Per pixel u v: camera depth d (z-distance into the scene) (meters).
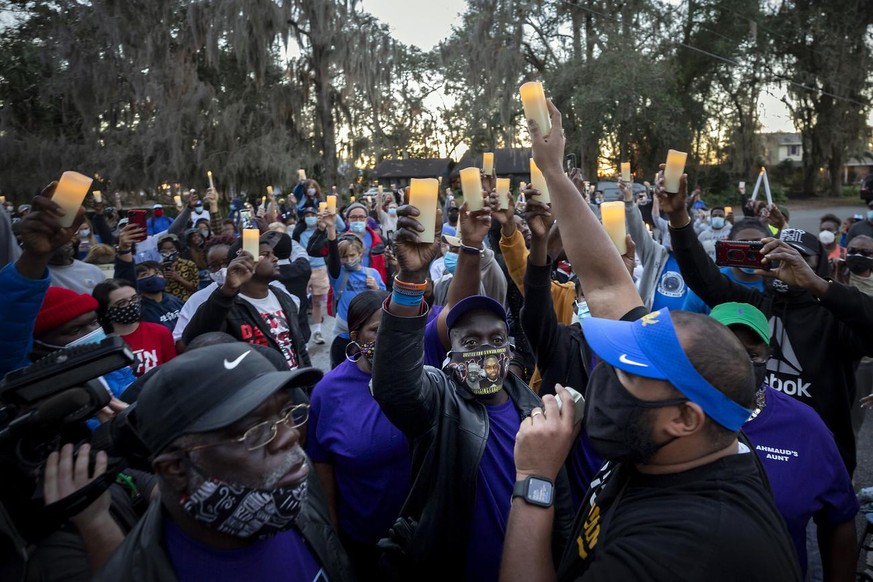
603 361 1.39
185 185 28.25
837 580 2.24
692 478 1.27
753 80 38.75
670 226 3.03
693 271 2.99
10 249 2.51
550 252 3.14
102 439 1.42
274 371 1.34
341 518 2.76
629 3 35.41
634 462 1.33
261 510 1.32
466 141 38.00
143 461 1.46
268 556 1.43
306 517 1.61
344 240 6.70
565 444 1.54
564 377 2.66
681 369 1.22
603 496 1.41
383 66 28.30
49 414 1.33
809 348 2.88
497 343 2.16
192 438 1.27
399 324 1.79
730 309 2.30
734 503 1.21
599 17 35.44
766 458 2.22
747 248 2.89
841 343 2.84
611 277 1.74
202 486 1.28
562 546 2.00
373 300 2.79
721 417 1.23
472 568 2.04
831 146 39.84
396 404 1.85
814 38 38.38
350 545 2.73
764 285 3.17
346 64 27.80
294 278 7.14
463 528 2.00
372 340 2.75
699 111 38.28
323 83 28.56
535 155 1.84
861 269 5.07
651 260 4.76
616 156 36.28
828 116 39.38
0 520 1.38
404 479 2.65
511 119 33.59
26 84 28.66
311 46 28.22
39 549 1.46
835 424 2.88
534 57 36.41
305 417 1.50
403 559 2.06
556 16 35.62
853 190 45.06
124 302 3.88
